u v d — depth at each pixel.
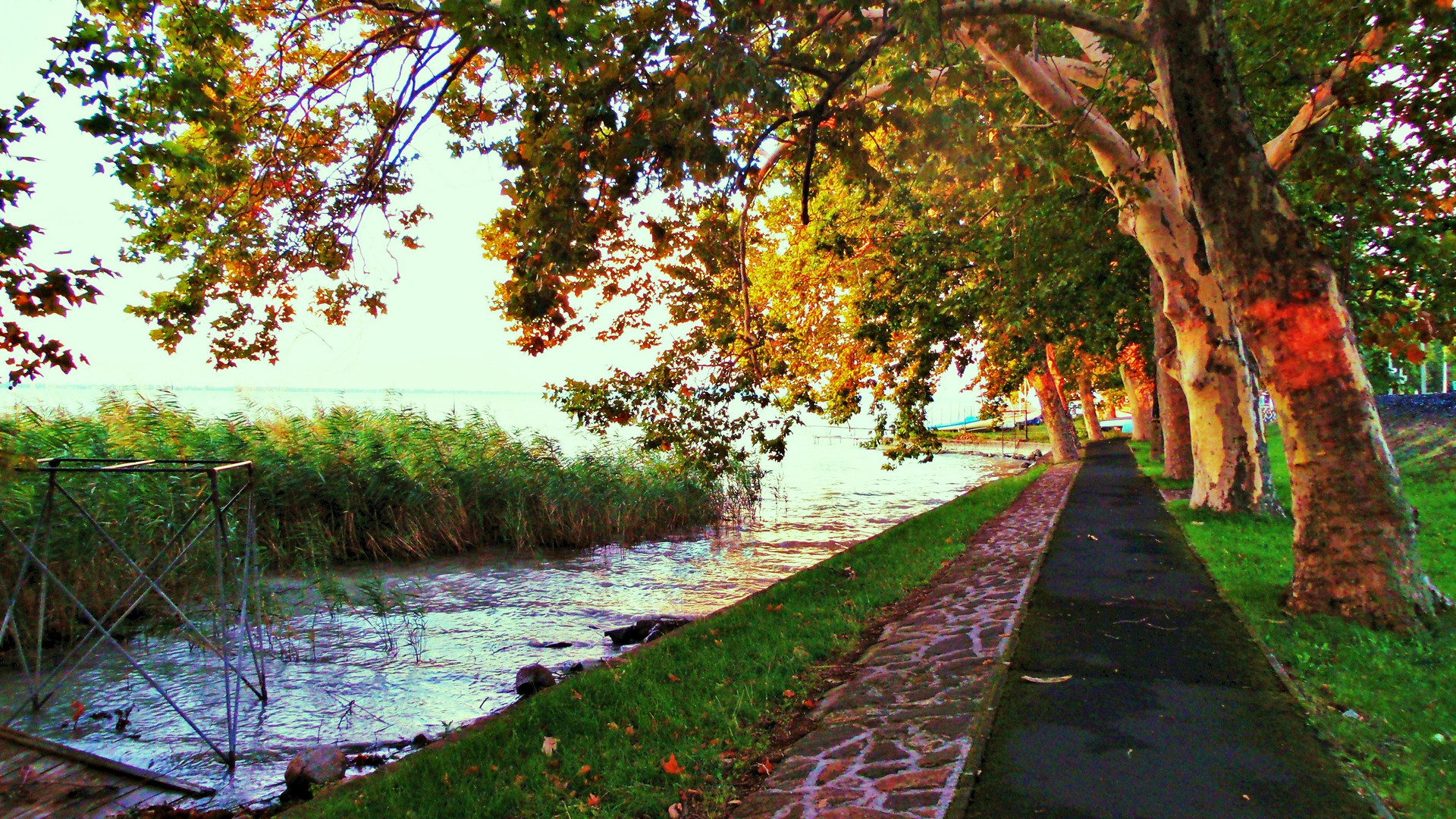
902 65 11.37
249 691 9.02
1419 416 22.28
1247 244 8.01
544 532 19.06
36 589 10.83
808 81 11.41
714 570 16.16
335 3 9.47
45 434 13.30
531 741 5.84
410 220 10.09
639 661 7.79
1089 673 6.46
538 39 6.26
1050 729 5.41
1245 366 15.11
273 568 15.55
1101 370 38.81
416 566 16.44
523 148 8.51
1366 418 7.78
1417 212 9.23
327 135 10.07
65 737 7.77
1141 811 4.29
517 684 8.77
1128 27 8.56
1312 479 7.99
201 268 9.70
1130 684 6.20
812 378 21.97
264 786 6.66
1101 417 81.88
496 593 14.07
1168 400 22.75
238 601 12.39
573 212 8.31
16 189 4.76
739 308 12.16
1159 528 14.21
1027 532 14.47
